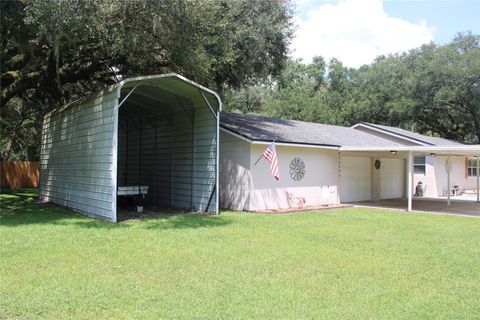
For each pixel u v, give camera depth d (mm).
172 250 7211
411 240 8633
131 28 10859
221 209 14375
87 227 9555
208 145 13109
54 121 15438
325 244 8023
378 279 5633
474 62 27031
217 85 16062
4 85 14312
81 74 14914
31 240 7883
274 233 9219
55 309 4316
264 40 13812
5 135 27594
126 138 18438
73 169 13234
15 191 21312
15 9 10406
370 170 19281
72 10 9641
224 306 4473
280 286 5227
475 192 25109
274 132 15422
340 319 4184
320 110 36469
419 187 22297
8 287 4992
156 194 15945
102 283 5223
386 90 31766
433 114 31906
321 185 16375
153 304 4504
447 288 5281
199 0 10836
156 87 12102
